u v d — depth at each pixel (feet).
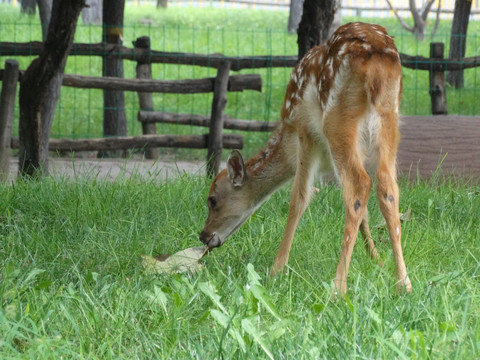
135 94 78.07
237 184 27.94
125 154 55.62
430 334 17.47
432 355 16.37
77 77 47.42
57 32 38.40
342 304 20.27
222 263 25.99
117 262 25.09
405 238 26.63
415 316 18.94
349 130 23.30
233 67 51.98
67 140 47.29
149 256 25.27
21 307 20.15
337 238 27.45
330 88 23.67
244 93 80.28
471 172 39.91
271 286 22.53
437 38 119.44
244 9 169.78
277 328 18.13
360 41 23.52
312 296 21.94
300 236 28.09
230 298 20.83
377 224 30.14
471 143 40.14
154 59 52.47
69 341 18.25
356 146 23.27
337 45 23.89
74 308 20.79
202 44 108.17
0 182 36.32
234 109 74.54
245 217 28.71
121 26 55.93
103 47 51.83
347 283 23.34
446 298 19.57
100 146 47.70
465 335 17.65
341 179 23.27
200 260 26.40
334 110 23.52
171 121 53.57
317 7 42.24
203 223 30.83
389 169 23.16
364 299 20.44
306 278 23.86
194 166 51.08
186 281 21.71
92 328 19.24
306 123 25.46
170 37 112.06
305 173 25.70
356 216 22.97
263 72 89.66
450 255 25.77
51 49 38.86
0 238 28.27
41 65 39.06
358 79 23.12
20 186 34.65
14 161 52.13
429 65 53.36
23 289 21.34
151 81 48.08
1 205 31.94
